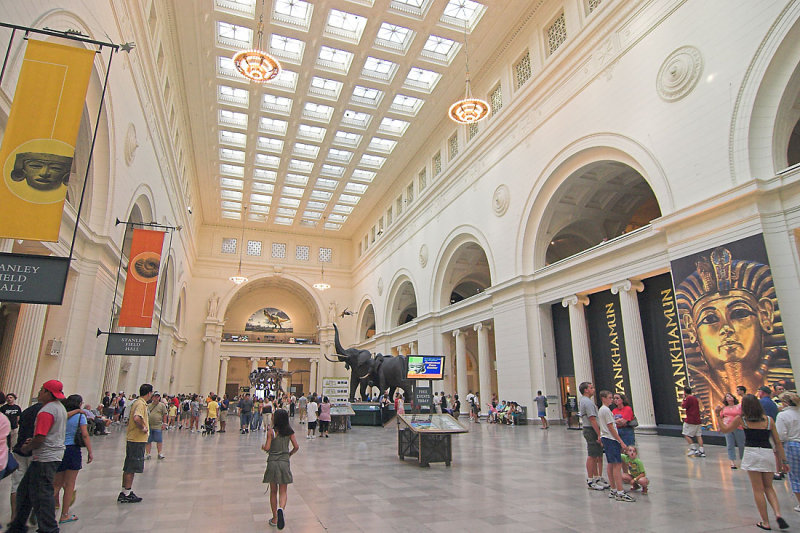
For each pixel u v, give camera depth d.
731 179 9.78
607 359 14.34
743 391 7.09
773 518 4.32
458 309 21.88
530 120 17.03
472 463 7.95
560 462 7.94
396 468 7.57
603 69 13.70
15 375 8.71
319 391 36.84
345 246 40.59
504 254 18.19
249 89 20.97
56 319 10.58
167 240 20.33
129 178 13.07
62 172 5.34
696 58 10.83
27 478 3.88
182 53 18.64
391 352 30.03
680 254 10.77
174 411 17.77
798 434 4.43
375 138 25.75
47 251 9.78
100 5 9.62
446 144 23.89
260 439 13.16
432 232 24.86
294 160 27.44
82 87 5.62
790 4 9.02
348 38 18.50
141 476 6.98
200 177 29.12
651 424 11.97
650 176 11.84
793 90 9.17
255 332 39.84
